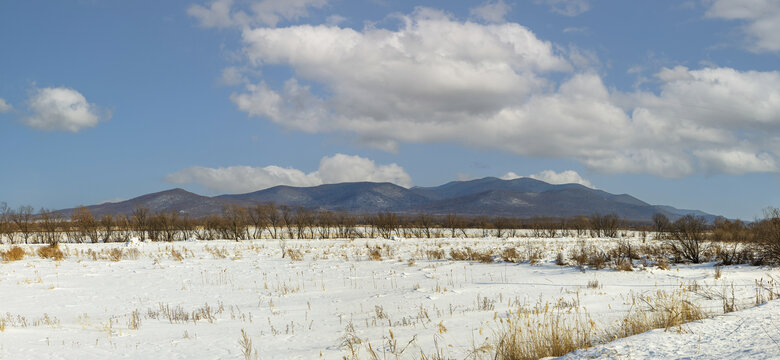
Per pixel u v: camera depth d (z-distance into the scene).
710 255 24.48
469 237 65.56
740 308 8.84
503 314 10.90
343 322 11.59
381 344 8.66
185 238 57.97
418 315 11.63
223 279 21.75
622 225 85.50
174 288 19.47
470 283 17.64
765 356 4.54
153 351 9.30
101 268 26.20
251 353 8.88
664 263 20.30
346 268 24.78
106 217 58.59
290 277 21.92
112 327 11.83
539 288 15.59
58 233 59.53
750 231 30.17
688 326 6.49
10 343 9.80
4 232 55.03
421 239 54.81
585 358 5.48
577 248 35.19
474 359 6.98
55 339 10.34
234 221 59.44
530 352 6.81
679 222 27.77
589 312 10.62
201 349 9.36
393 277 20.53
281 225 71.06
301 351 8.74
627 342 5.88
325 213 82.31
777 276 16.09
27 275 23.39
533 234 75.38
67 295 17.89
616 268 19.66
